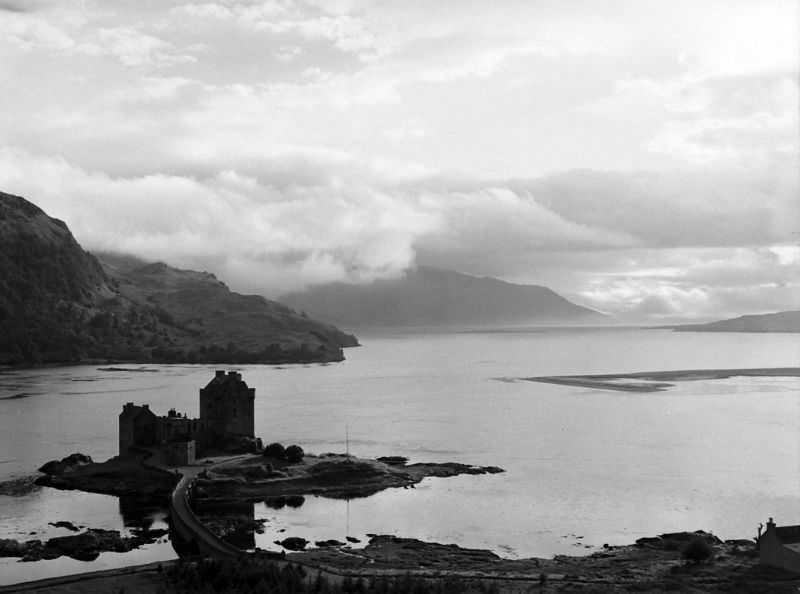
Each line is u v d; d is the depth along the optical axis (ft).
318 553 568.82
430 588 475.72
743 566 531.91
